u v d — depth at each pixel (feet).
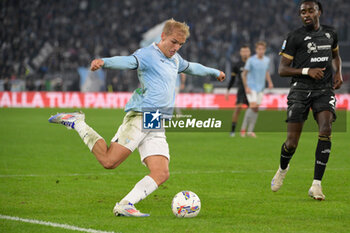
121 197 33.86
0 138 72.95
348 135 80.59
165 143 28.12
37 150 60.29
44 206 30.89
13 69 179.11
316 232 24.62
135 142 27.35
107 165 27.35
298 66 34.17
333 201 32.48
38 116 117.91
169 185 38.52
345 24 195.72
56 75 176.55
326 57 33.53
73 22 210.18
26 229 25.05
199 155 56.80
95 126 93.09
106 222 26.48
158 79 27.50
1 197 33.68
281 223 26.45
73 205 31.19
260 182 39.88
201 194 35.06
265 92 156.87
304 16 33.58
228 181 40.32
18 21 205.36
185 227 25.43
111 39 204.95
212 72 30.94
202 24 209.05
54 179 41.01
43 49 191.11
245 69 75.61
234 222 26.66
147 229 24.97
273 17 212.64
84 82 169.89
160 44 27.86
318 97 33.40
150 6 219.20
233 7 216.33
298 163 51.16
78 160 52.54
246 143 69.41
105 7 218.38
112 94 155.22
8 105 155.43
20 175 42.88
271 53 164.96
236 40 201.98
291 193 35.47
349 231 24.85
